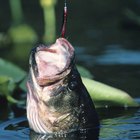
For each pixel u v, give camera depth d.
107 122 6.68
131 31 13.74
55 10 15.44
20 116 7.29
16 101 8.02
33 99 6.33
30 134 6.37
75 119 6.34
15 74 8.77
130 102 7.37
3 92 7.96
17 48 12.84
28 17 15.16
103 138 6.10
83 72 8.48
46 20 13.10
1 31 13.88
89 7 16.05
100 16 15.36
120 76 9.36
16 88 8.33
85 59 10.91
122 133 6.25
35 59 6.22
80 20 14.98
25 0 16.38
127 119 6.82
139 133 6.23
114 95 7.33
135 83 8.83
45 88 6.23
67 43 6.22
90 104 6.45
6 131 6.52
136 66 10.14
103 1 16.36
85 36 13.20
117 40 12.69
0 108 7.83
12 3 14.55
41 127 6.38
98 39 12.87
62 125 6.34
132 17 13.98
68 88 6.26
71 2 16.19
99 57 11.05
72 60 6.20
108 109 7.31
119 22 14.19
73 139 6.20
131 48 11.77
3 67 8.85
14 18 14.58
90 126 6.42
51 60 6.20
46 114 6.31
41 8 15.76
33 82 6.26
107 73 9.65
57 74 6.18
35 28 14.21
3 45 13.17
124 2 16.08
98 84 7.34
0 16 15.30
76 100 6.31
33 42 13.25
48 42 12.89
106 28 14.12
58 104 6.27
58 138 6.24
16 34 13.34
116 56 11.05
